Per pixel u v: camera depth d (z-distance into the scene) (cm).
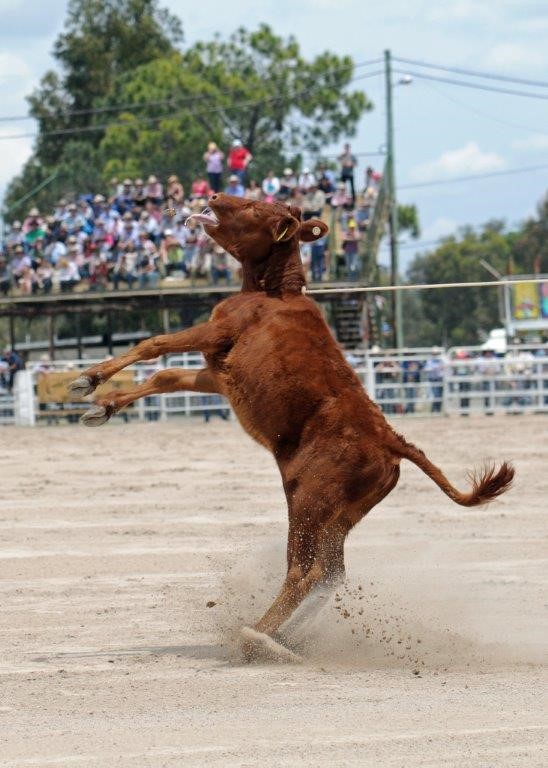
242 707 761
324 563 904
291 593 903
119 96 7188
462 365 3581
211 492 2005
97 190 6875
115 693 810
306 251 3784
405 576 1280
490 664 903
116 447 2842
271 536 1552
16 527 1658
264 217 962
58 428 3503
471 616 1080
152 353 947
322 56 6788
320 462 903
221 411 3697
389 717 729
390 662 910
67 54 7706
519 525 1639
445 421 3341
